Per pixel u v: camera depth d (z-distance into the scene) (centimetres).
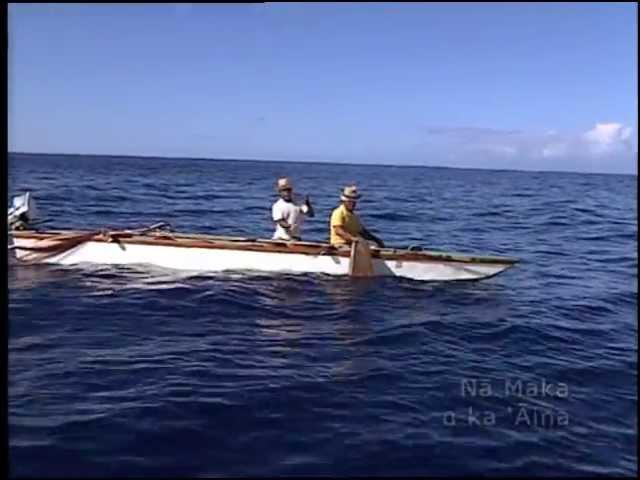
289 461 411
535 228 1906
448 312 809
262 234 1516
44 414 464
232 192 3191
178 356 609
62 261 984
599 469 416
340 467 406
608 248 1509
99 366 573
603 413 504
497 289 955
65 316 734
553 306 872
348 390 534
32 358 589
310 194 3406
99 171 5512
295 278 943
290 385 539
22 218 1017
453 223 1956
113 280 908
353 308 809
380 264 955
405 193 3675
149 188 3219
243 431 450
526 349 671
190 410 480
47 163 8006
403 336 699
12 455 400
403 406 503
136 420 459
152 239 970
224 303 811
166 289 866
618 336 736
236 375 561
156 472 390
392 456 421
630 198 3897
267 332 701
